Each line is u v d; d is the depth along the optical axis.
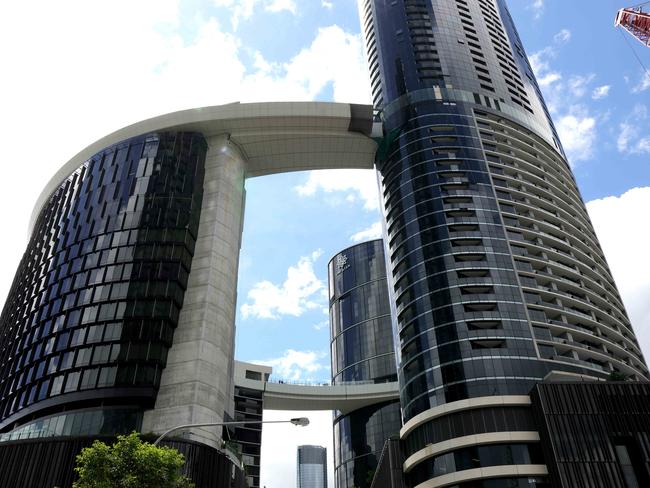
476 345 87.44
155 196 90.69
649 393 74.00
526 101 134.38
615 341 101.56
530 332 88.88
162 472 32.09
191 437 68.44
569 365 86.81
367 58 146.25
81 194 97.06
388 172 118.31
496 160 115.19
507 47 144.75
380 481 91.19
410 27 138.75
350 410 162.62
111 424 70.31
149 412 72.38
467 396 81.25
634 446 69.62
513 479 71.69
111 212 90.19
